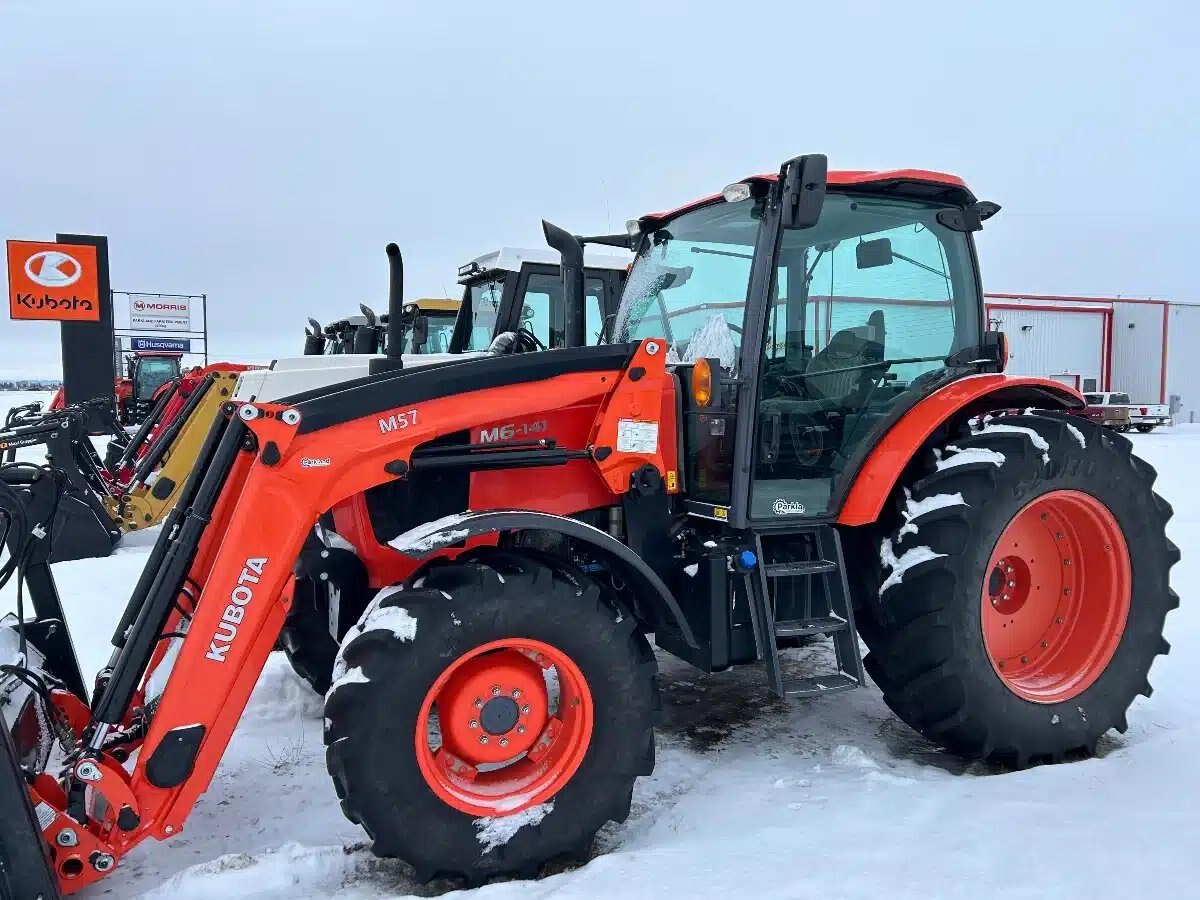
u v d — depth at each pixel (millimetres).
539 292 7117
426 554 2246
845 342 3148
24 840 1946
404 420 2389
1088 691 3059
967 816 2564
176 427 7188
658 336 3492
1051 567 3238
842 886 2188
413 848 2215
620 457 2734
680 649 3035
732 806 2688
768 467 3037
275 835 2570
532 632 2318
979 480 2879
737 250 3092
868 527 3129
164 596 2223
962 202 3215
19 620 2363
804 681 2785
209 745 2182
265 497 2207
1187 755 2992
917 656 2887
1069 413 3281
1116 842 2391
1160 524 3174
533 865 2330
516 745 2410
